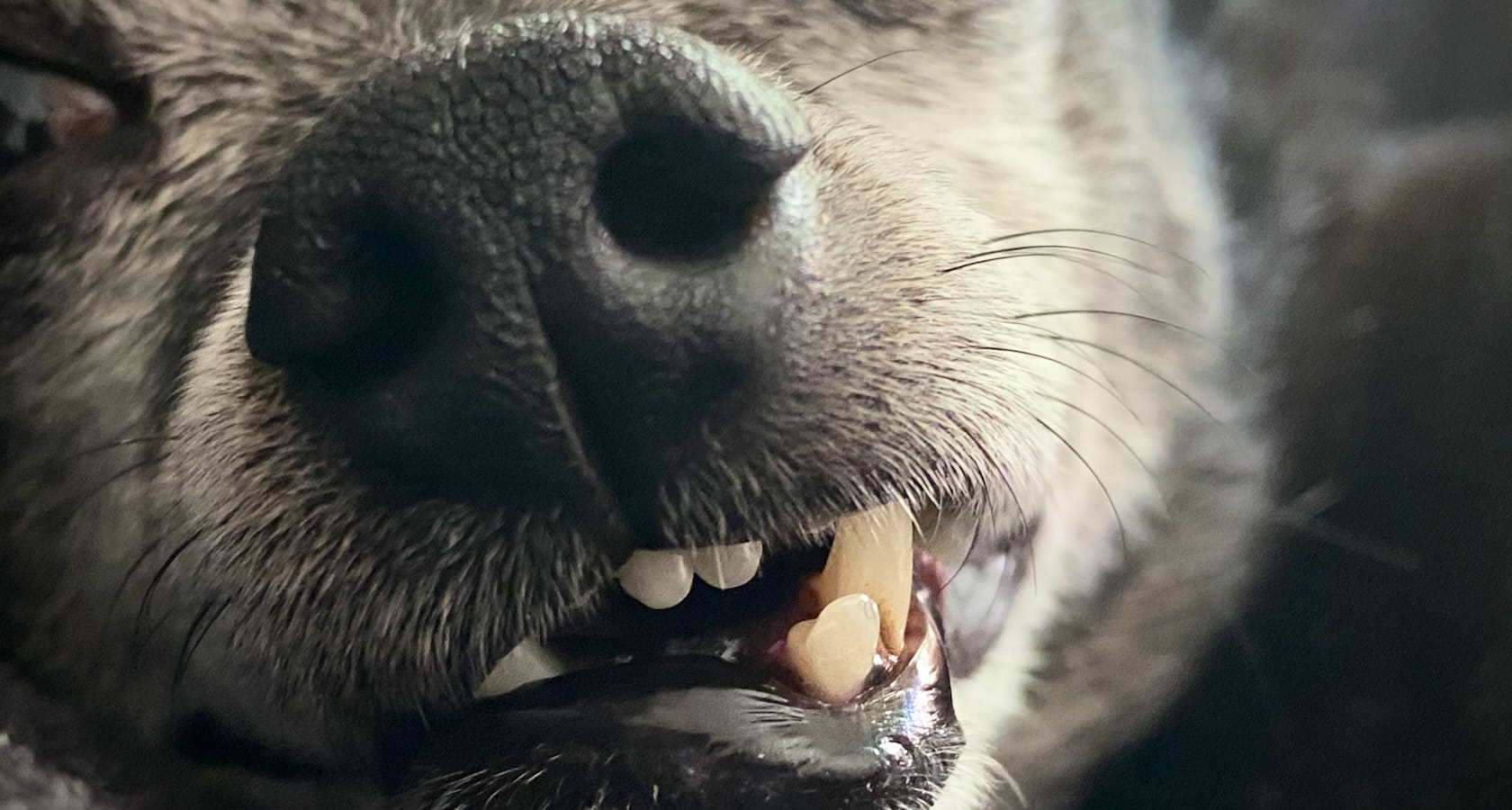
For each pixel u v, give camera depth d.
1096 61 0.24
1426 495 0.26
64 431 0.19
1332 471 0.27
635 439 0.13
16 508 0.20
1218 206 0.27
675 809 0.15
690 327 0.13
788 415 0.14
